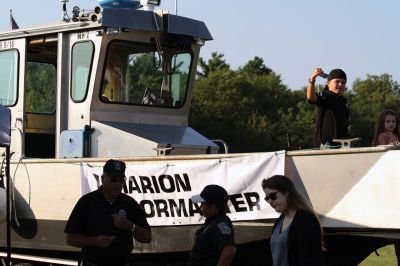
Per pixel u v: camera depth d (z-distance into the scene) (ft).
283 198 25.02
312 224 24.44
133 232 29.27
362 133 228.22
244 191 34.47
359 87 292.40
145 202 37.47
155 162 37.14
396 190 31.14
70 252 42.50
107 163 29.30
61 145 43.39
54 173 41.27
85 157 41.75
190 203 35.94
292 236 24.53
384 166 31.48
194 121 233.55
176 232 36.83
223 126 232.94
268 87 261.24
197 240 28.45
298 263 24.40
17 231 43.39
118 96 42.96
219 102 245.86
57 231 41.34
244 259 36.65
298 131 207.72
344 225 32.48
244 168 34.53
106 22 41.37
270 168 33.91
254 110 239.91
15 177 43.37
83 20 42.50
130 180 37.93
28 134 47.37
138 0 44.04
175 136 42.42
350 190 32.35
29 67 47.19
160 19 43.16
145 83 43.65
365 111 240.53
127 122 43.16
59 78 43.83
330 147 34.60
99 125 42.32
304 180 33.45
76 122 43.16
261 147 214.48
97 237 28.71
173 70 44.45
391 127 34.60
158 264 38.99
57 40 44.24
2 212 42.39
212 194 28.19
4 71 46.78
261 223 34.37
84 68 42.88
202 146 41.98
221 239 27.86
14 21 47.39
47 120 47.78
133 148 41.16
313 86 35.68
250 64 342.64
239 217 34.63
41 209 41.96
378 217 31.63
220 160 35.19
